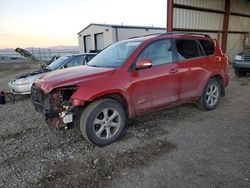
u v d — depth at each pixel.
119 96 3.60
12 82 6.73
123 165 2.88
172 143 3.45
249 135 3.65
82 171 2.78
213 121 4.36
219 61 5.04
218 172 2.64
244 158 2.94
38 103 3.63
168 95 4.12
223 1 13.73
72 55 7.82
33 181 2.61
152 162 2.92
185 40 4.43
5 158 3.15
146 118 4.58
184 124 4.23
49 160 3.07
